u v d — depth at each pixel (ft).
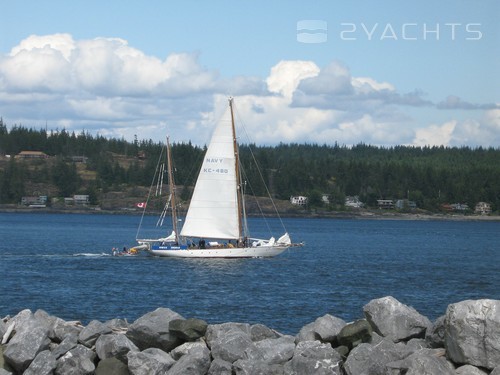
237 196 425.69
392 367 83.15
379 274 360.28
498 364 80.53
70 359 92.73
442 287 304.50
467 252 594.24
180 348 94.99
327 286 295.48
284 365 87.97
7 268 361.30
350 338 91.35
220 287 286.25
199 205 423.23
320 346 88.22
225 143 421.59
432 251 600.39
